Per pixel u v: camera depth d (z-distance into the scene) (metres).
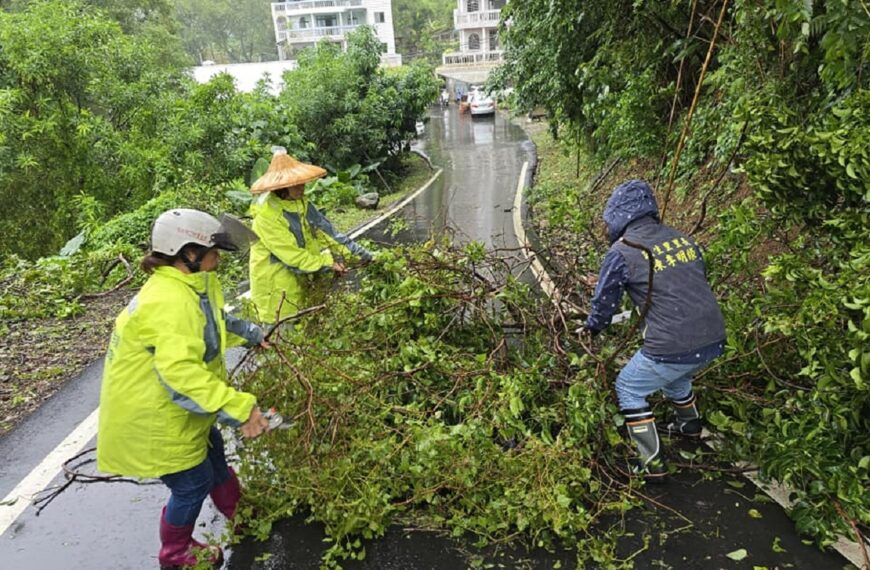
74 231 12.01
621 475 3.50
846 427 2.99
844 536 2.96
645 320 3.28
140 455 2.65
